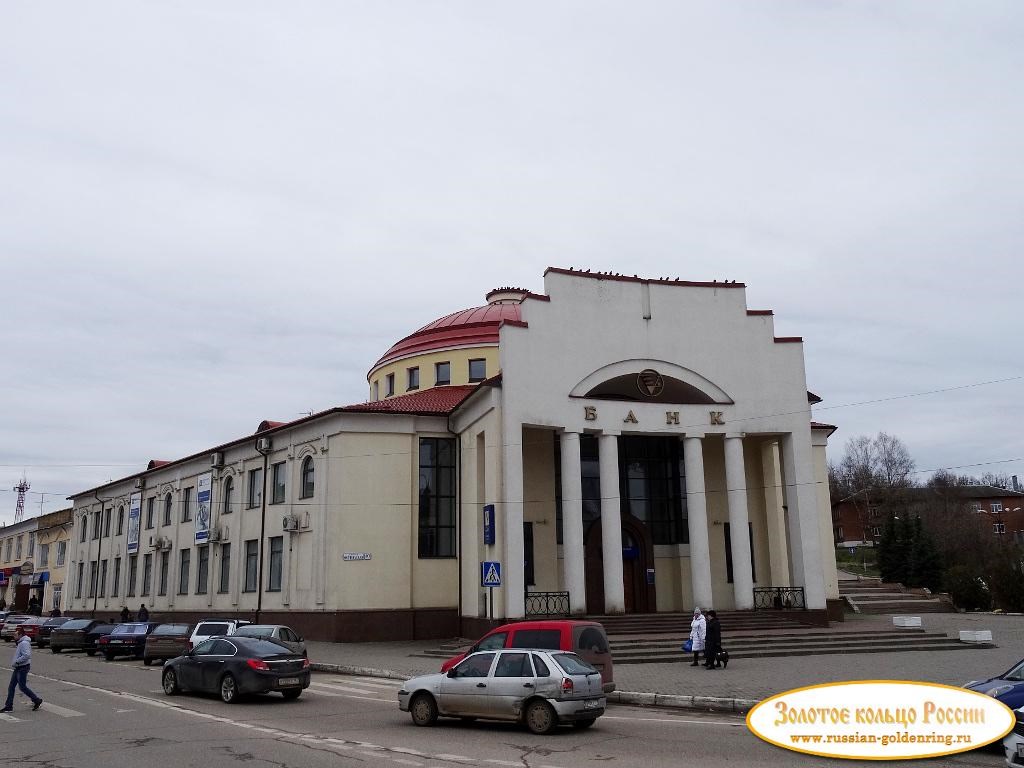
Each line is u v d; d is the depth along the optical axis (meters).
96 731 13.63
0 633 44.62
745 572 30.02
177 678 18.48
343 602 31.69
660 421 30.31
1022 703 10.89
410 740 12.54
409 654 26.64
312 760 10.96
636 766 10.39
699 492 30.14
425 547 33.19
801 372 32.06
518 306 43.84
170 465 46.22
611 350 30.36
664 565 33.66
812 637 25.17
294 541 34.66
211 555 40.62
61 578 61.88
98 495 56.28
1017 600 38.75
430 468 34.06
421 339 41.94
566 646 15.26
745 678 18.62
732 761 10.69
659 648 23.16
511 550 26.88
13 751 11.91
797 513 30.78
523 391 28.23
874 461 99.44
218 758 11.17
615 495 29.28
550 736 12.80
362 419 33.47
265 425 38.81
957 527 74.62
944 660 21.67
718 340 31.66
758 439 34.69
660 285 31.53
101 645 29.92
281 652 17.69
